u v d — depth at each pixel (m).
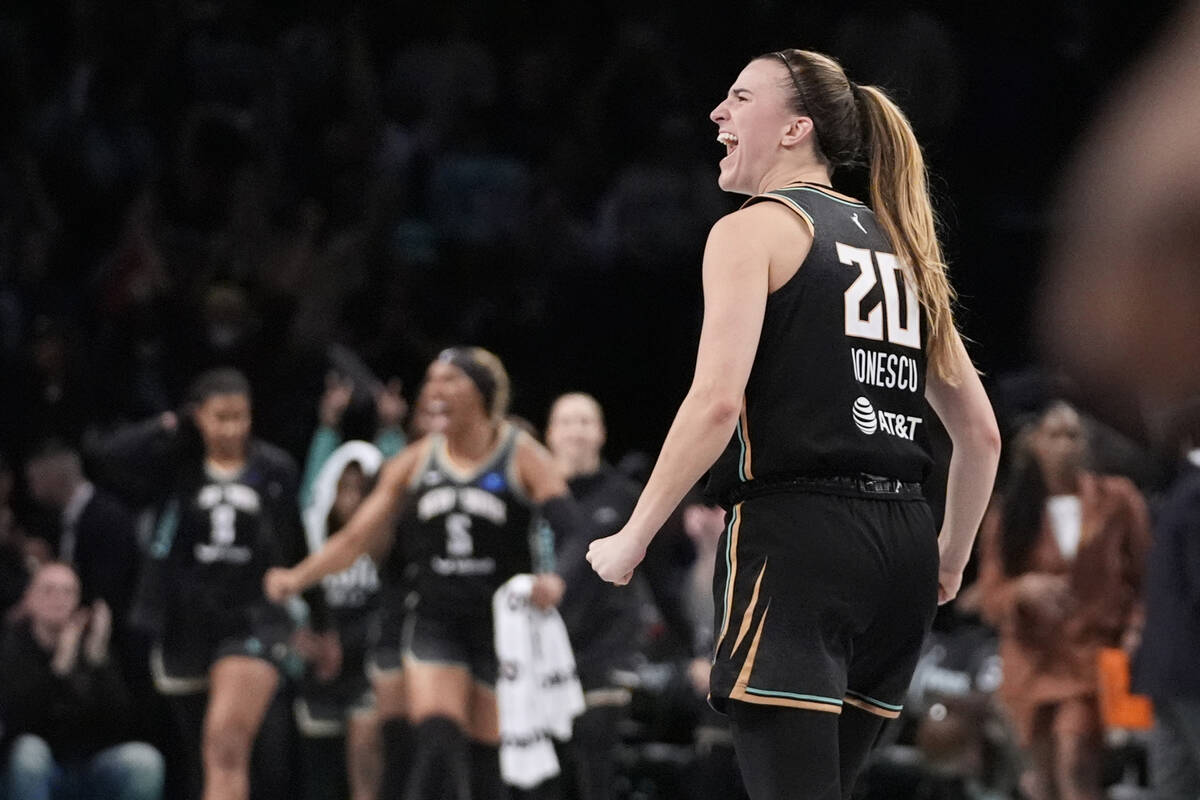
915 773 10.52
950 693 9.70
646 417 14.59
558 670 8.22
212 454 9.38
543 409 14.45
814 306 3.41
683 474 3.25
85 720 9.40
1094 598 8.90
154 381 13.39
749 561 3.38
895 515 3.43
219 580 9.10
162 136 16.25
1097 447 9.11
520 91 17.20
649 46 16.11
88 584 10.25
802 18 16.48
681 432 3.26
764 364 3.41
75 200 15.49
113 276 14.20
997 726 9.70
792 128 3.68
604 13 17.64
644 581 9.77
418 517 8.39
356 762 10.43
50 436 12.09
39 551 10.36
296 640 9.70
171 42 16.39
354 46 16.31
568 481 9.61
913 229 3.67
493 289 15.20
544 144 17.16
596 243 15.07
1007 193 14.16
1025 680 8.92
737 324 3.31
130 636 10.31
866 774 10.65
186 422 10.52
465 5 17.52
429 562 8.34
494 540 8.32
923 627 3.53
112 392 13.28
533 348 14.80
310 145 16.06
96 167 15.60
